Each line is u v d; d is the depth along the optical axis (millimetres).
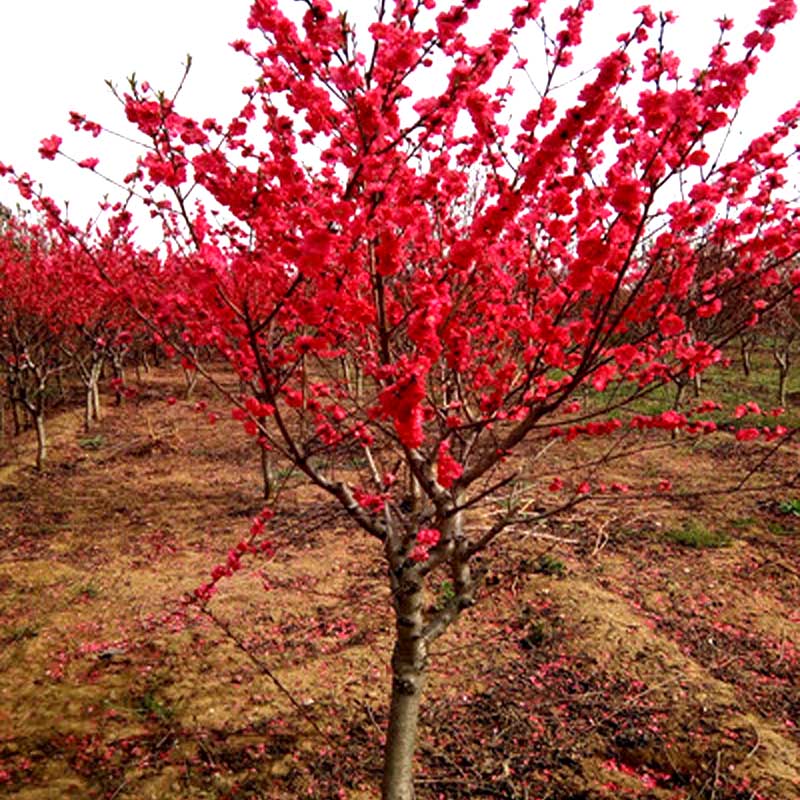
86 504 8773
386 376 2355
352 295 2531
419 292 2314
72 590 6223
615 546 6633
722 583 5926
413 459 2980
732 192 2596
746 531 6961
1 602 6051
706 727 4047
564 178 2535
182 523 7973
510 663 4789
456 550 3242
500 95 3033
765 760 3752
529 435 10125
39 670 4934
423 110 2248
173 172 2311
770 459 9195
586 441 10156
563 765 3836
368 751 4020
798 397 12789
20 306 10617
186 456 10820
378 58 2293
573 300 2768
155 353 19359
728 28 2295
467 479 3023
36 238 11180
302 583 6188
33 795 3709
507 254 2814
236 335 2617
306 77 2277
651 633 5074
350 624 5449
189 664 4938
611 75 1892
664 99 1948
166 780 3818
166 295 2959
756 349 18891
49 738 4176
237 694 4570
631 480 8531
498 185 2742
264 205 2332
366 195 2244
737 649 4945
